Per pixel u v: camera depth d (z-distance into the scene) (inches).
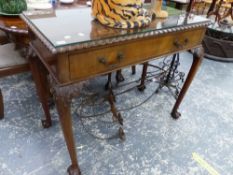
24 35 40.4
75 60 27.9
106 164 45.1
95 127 54.3
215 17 105.3
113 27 32.8
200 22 42.6
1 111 51.6
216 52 97.7
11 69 47.0
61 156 45.5
